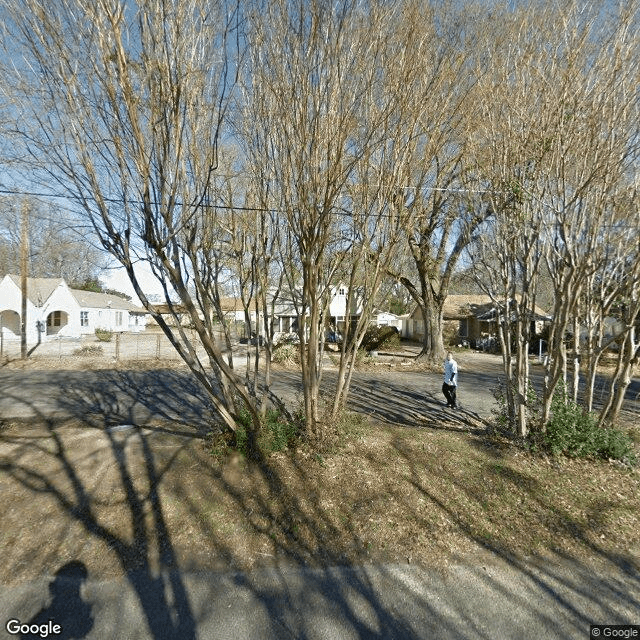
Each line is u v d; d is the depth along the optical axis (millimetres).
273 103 4410
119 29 3188
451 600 2705
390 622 2506
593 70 4383
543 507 3953
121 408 7824
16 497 3879
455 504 3959
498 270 6098
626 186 4852
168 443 5414
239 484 4184
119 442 5469
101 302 32312
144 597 2658
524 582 2895
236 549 3178
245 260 5461
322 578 2885
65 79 3396
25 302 14922
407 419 7422
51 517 3541
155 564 2973
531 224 5188
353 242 5234
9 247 22688
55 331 28016
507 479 4520
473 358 19172
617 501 4102
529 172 5031
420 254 14930
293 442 5047
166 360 14961
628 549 3318
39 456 4926
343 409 5867
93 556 3039
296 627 2453
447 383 8477
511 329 6219
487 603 2684
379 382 11914
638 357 5516
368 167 4781
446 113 5000
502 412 6441
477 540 3396
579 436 5133
